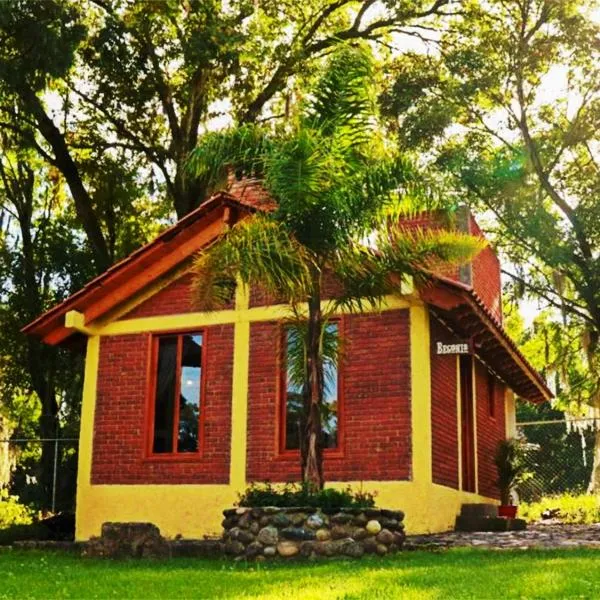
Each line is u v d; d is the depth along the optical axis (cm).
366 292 1246
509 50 2461
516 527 1592
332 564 1012
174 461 1608
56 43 2136
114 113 2716
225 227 1578
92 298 1714
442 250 1238
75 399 2705
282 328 1358
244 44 2505
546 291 2659
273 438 1535
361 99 1244
